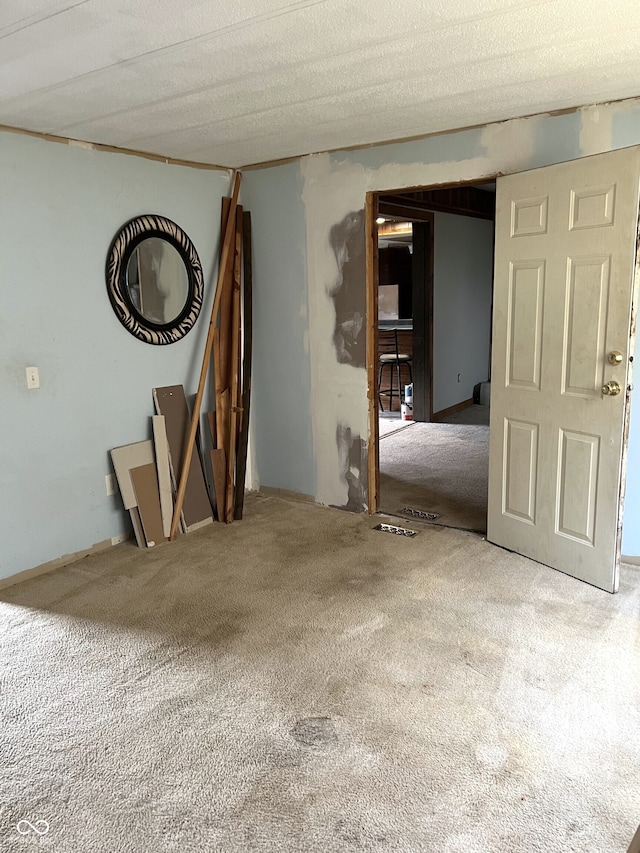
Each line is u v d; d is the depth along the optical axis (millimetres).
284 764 1974
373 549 3590
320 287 4078
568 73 2484
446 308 7164
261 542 3736
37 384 3250
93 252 3451
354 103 2799
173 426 3941
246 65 2258
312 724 2150
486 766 1946
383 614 2854
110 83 2408
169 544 3736
